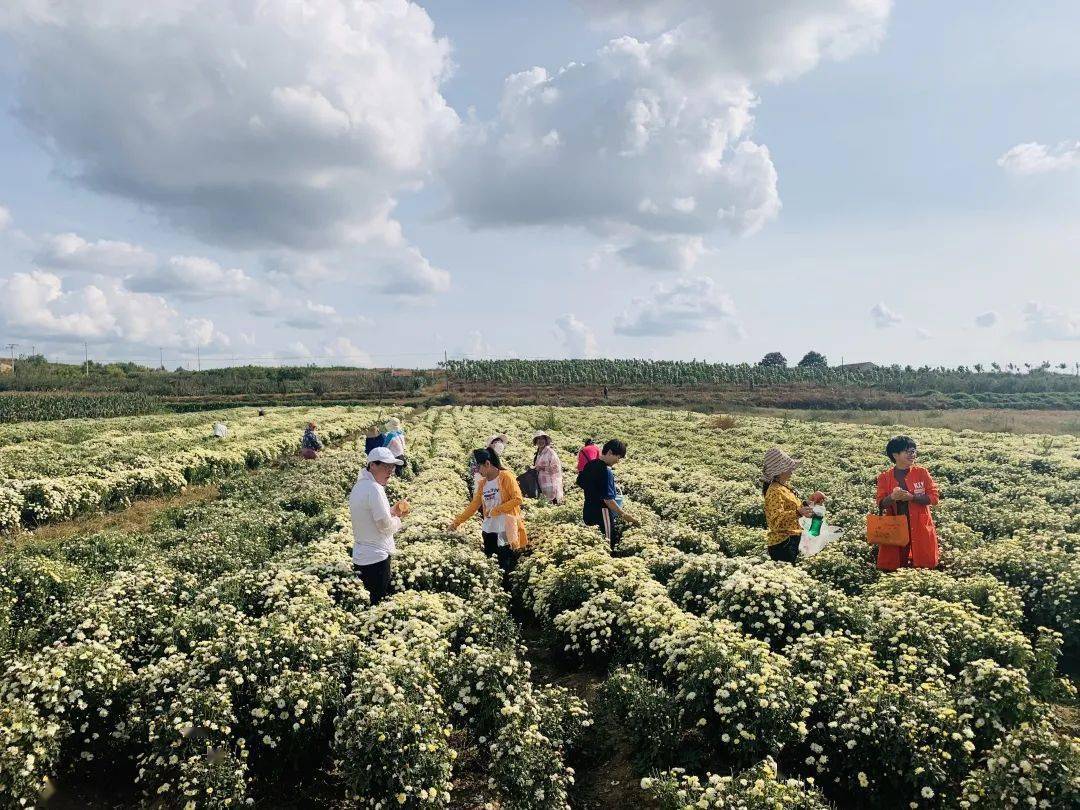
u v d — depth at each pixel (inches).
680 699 224.5
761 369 2952.8
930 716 203.6
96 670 233.3
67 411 1924.2
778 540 342.6
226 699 213.2
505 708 215.6
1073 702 264.7
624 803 209.0
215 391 2800.2
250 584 340.5
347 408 2194.9
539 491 599.8
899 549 364.2
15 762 192.9
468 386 2856.8
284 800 218.4
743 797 170.9
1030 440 1039.6
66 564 386.6
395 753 193.5
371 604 322.7
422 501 585.3
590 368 3043.8
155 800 206.8
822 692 220.7
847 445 1023.6
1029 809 166.4
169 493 775.1
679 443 1133.1
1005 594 305.6
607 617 289.4
